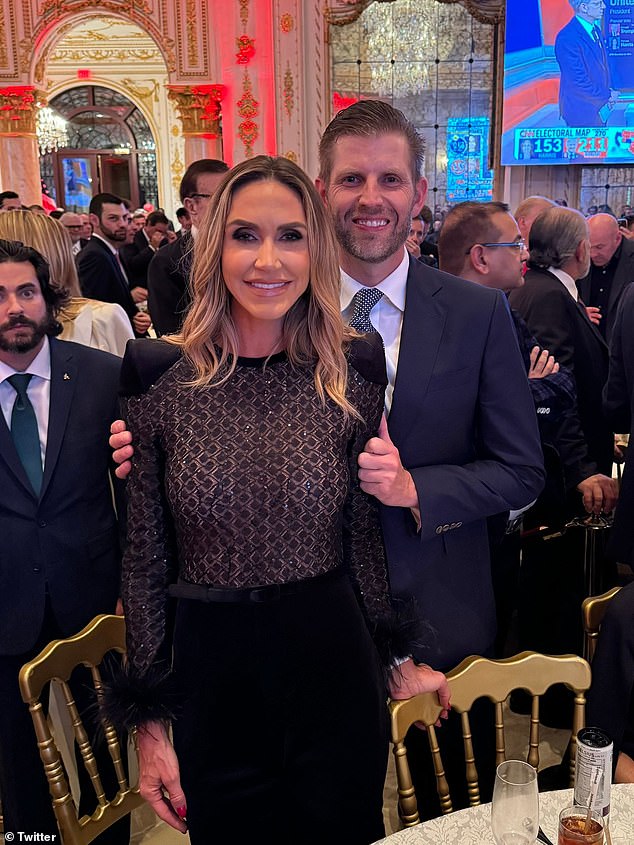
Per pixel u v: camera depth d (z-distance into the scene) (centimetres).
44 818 194
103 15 923
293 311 135
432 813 184
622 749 165
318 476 130
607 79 788
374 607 144
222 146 928
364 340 142
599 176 838
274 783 137
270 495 128
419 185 159
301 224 127
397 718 144
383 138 147
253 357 134
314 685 133
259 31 827
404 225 152
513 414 157
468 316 157
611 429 255
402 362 155
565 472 245
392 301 158
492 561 237
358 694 137
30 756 193
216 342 134
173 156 1423
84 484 191
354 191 150
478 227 231
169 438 131
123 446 135
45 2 913
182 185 352
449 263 241
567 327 261
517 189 846
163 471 135
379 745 141
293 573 131
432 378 154
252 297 126
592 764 108
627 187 838
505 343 158
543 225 270
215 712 133
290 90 835
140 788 138
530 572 272
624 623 165
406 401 154
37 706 151
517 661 156
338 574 137
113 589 198
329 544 135
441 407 155
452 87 841
